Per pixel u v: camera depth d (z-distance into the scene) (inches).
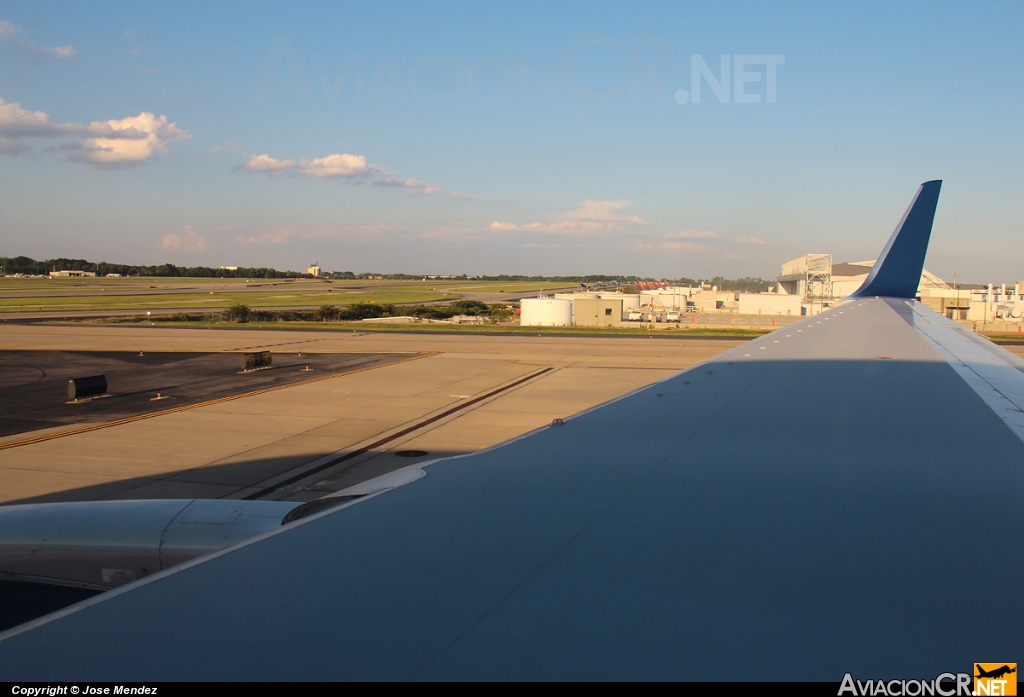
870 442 189.6
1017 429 203.8
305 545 118.1
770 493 144.9
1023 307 3117.6
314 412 942.4
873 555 111.0
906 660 77.7
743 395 261.3
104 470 660.7
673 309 3563.0
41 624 87.4
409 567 107.2
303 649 79.4
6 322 2689.5
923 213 647.8
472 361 1475.1
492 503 141.9
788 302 3228.3
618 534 121.9
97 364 1441.9
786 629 85.6
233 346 1791.3
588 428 218.4
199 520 205.9
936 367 315.0
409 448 749.3
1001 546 115.0
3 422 882.8
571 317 2783.0
